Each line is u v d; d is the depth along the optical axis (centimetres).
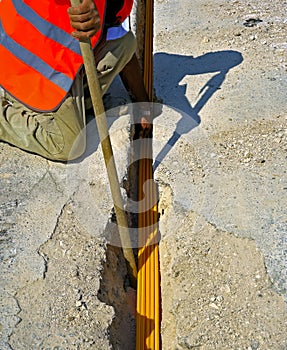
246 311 269
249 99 414
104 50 328
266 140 374
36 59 316
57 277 272
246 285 280
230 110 405
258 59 462
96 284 271
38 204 313
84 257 284
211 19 536
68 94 320
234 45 486
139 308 298
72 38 312
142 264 322
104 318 257
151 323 291
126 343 277
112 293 285
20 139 342
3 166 340
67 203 314
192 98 423
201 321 269
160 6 575
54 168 338
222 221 317
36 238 293
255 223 312
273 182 339
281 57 461
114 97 392
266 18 528
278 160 356
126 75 362
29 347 242
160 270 318
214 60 467
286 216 315
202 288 284
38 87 320
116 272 302
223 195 335
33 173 335
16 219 304
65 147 333
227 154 366
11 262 279
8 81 324
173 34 516
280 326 260
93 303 262
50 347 242
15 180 330
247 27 514
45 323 252
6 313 255
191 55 479
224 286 282
